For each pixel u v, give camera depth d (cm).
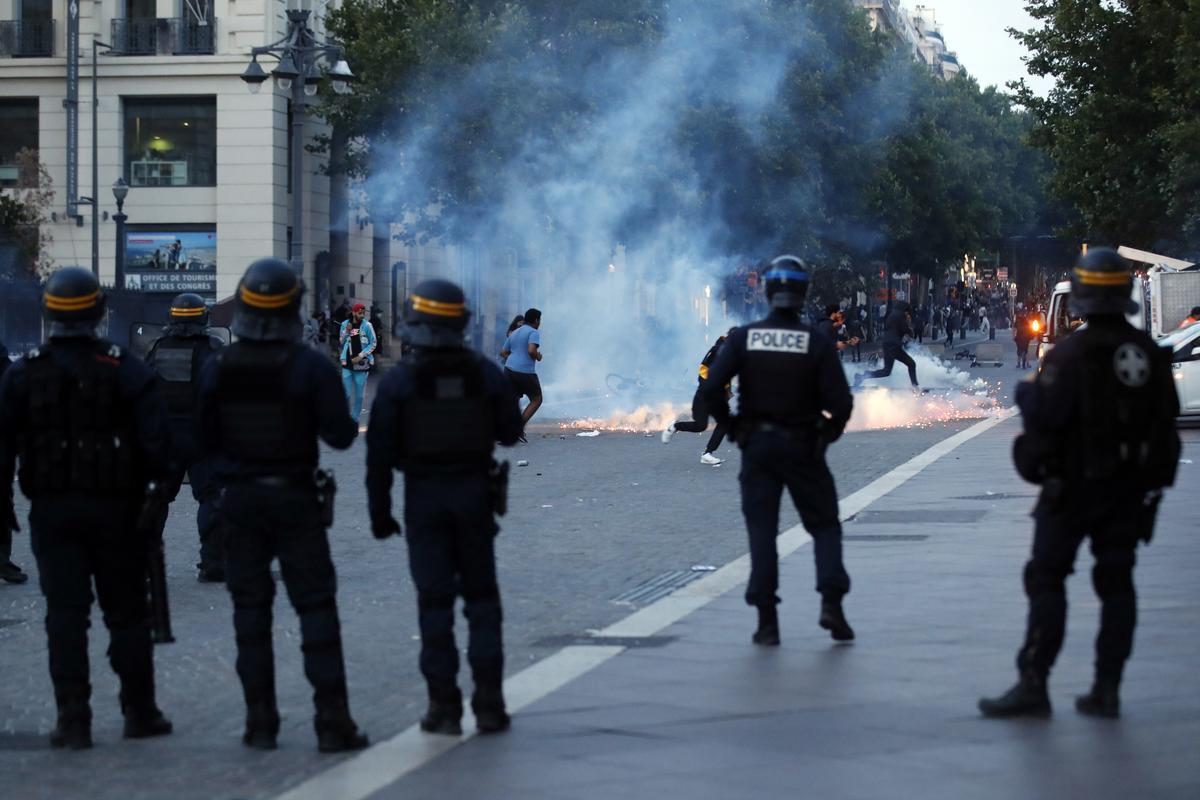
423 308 692
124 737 708
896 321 3812
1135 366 672
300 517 678
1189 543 1249
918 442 2428
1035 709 698
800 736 670
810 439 866
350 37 4850
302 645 677
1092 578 700
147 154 4756
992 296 10225
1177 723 682
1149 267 4338
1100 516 681
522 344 2511
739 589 1070
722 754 644
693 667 814
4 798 608
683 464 2134
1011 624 916
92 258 4541
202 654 897
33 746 696
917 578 1099
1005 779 600
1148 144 4544
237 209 4712
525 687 772
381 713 739
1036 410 677
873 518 1479
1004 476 1853
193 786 620
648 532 1420
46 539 688
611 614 998
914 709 714
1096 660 700
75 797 608
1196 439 2423
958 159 7556
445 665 690
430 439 688
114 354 687
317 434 688
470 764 638
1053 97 4806
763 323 872
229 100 4697
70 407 679
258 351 682
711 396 874
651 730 685
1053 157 4788
